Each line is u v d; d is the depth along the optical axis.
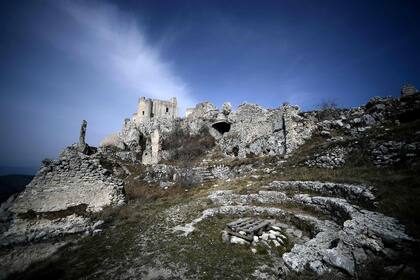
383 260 5.97
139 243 9.51
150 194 21.48
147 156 38.06
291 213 11.00
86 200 14.50
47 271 7.79
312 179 14.42
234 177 23.31
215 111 44.00
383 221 7.68
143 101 61.69
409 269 5.27
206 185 22.44
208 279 6.49
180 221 12.07
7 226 11.84
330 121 24.70
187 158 35.69
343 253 6.47
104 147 40.78
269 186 15.50
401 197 8.91
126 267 7.49
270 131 29.81
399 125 18.47
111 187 15.63
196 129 45.38
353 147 16.91
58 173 14.00
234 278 6.47
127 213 14.03
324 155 18.05
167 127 48.09
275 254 7.84
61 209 13.53
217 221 11.71
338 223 9.43
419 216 7.48
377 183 10.86
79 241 10.47
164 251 8.48
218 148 37.38
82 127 34.84
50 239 11.30
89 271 7.42
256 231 9.52
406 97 21.78
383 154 14.49
